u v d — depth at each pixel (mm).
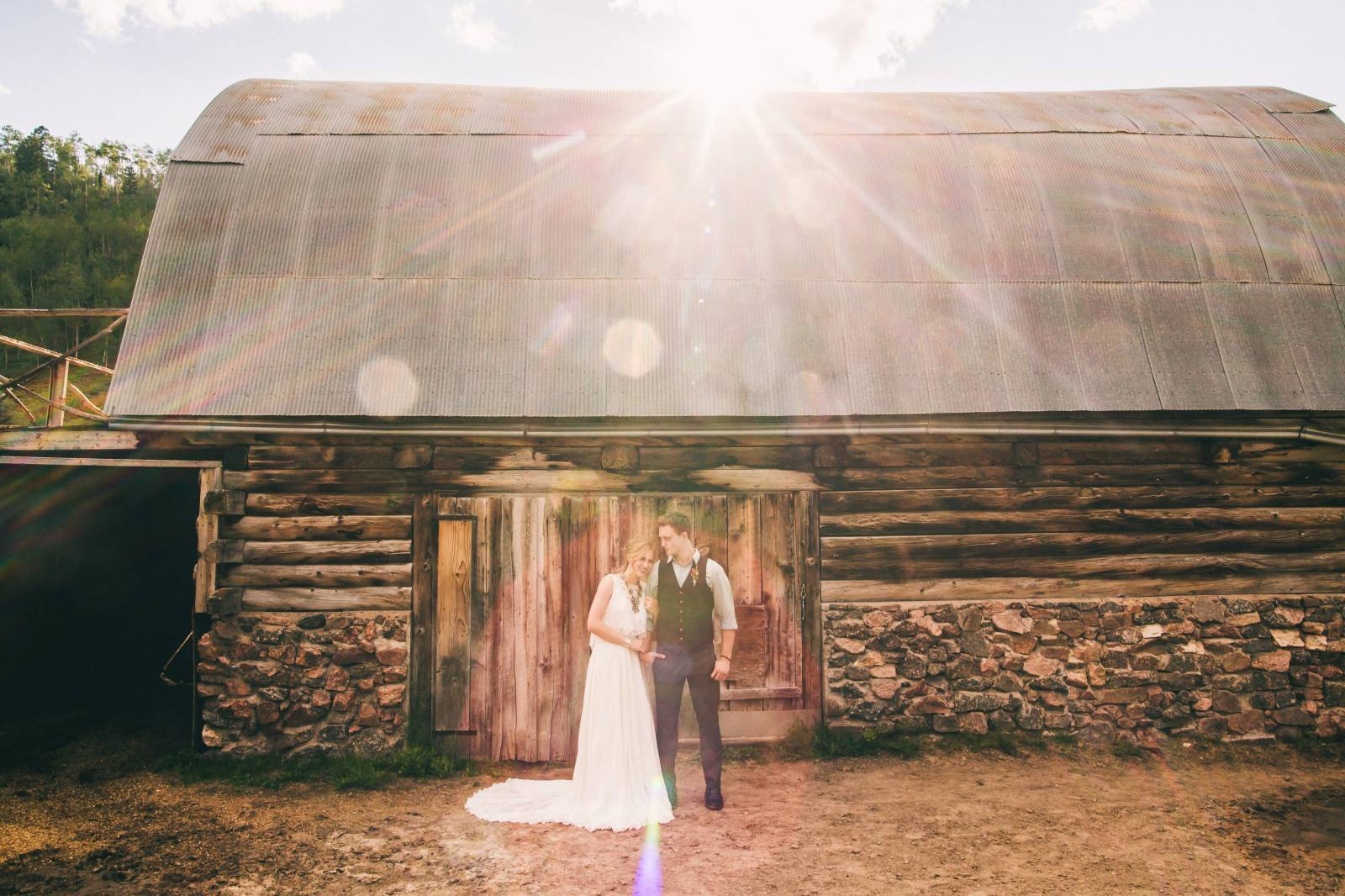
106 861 5125
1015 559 7387
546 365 7258
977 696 7203
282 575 6953
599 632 5602
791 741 7082
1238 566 7449
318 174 8266
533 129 8953
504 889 4680
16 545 10398
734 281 7832
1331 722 7281
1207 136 9148
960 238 8172
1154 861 5059
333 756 6793
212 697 6812
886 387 7273
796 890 4648
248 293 7500
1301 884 4762
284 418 6977
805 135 9094
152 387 6938
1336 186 8703
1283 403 7352
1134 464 7531
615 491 7238
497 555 7066
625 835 5398
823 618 7234
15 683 9758
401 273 7699
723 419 7176
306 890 4711
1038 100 10156
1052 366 7449
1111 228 8266
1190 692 7258
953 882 4766
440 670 6957
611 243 8008
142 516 11977
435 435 7051
